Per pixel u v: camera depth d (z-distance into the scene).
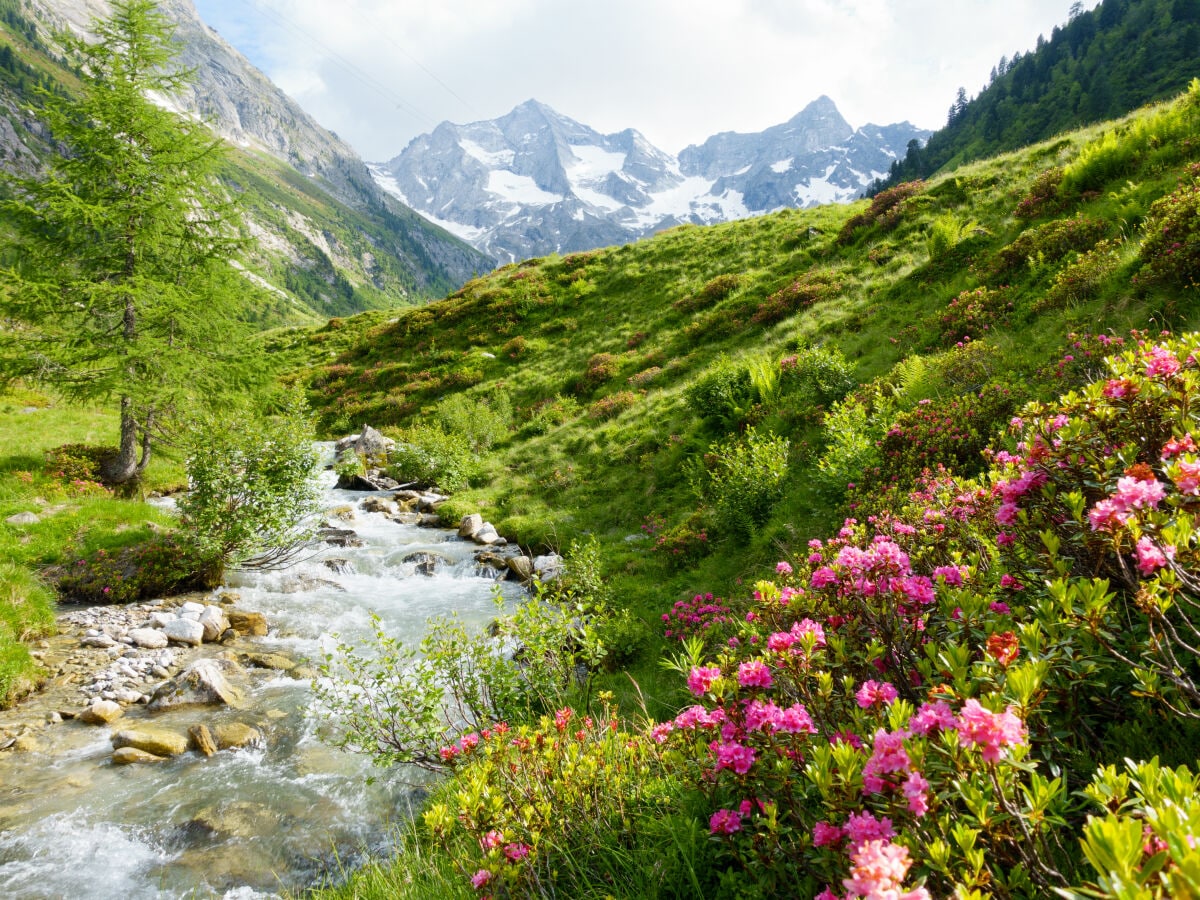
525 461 21.05
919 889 1.29
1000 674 1.87
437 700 5.34
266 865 5.03
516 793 3.51
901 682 2.65
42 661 8.27
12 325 13.98
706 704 2.65
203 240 15.83
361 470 22.50
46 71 188.12
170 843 5.28
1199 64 99.75
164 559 11.09
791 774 2.27
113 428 22.06
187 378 15.16
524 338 33.88
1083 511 2.74
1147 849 1.24
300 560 13.43
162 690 7.67
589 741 4.04
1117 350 7.15
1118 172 15.21
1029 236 14.06
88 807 5.69
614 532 14.05
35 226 14.04
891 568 2.87
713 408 16.39
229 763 6.45
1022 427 5.29
